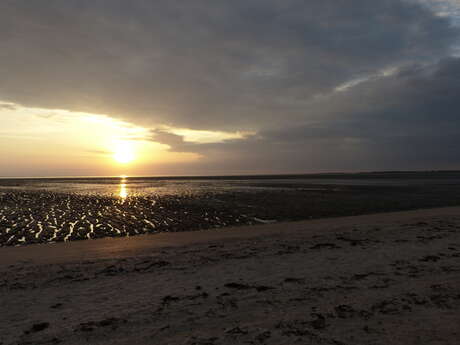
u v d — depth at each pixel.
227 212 25.70
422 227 16.45
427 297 6.85
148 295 7.50
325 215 24.33
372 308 6.33
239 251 12.01
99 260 11.16
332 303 6.65
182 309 6.57
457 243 12.46
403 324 5.63
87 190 54.62
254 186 68.56
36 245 14.12
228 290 7.70
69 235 17.00
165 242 14.47
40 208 27.61
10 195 41.75
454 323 5.62
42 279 8.99
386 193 45.12
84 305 6.99
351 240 13.47
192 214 24.67
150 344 5.16
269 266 9.79
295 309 6.40
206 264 10.24
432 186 63.59
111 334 5.56
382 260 10.10
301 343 5.05
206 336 5.36
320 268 9.40
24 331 5.79
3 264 10.78
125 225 20.06
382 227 16.86
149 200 34.88
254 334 5.38
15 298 7.53
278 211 26.30
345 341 5.08
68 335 5.57
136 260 11.05
